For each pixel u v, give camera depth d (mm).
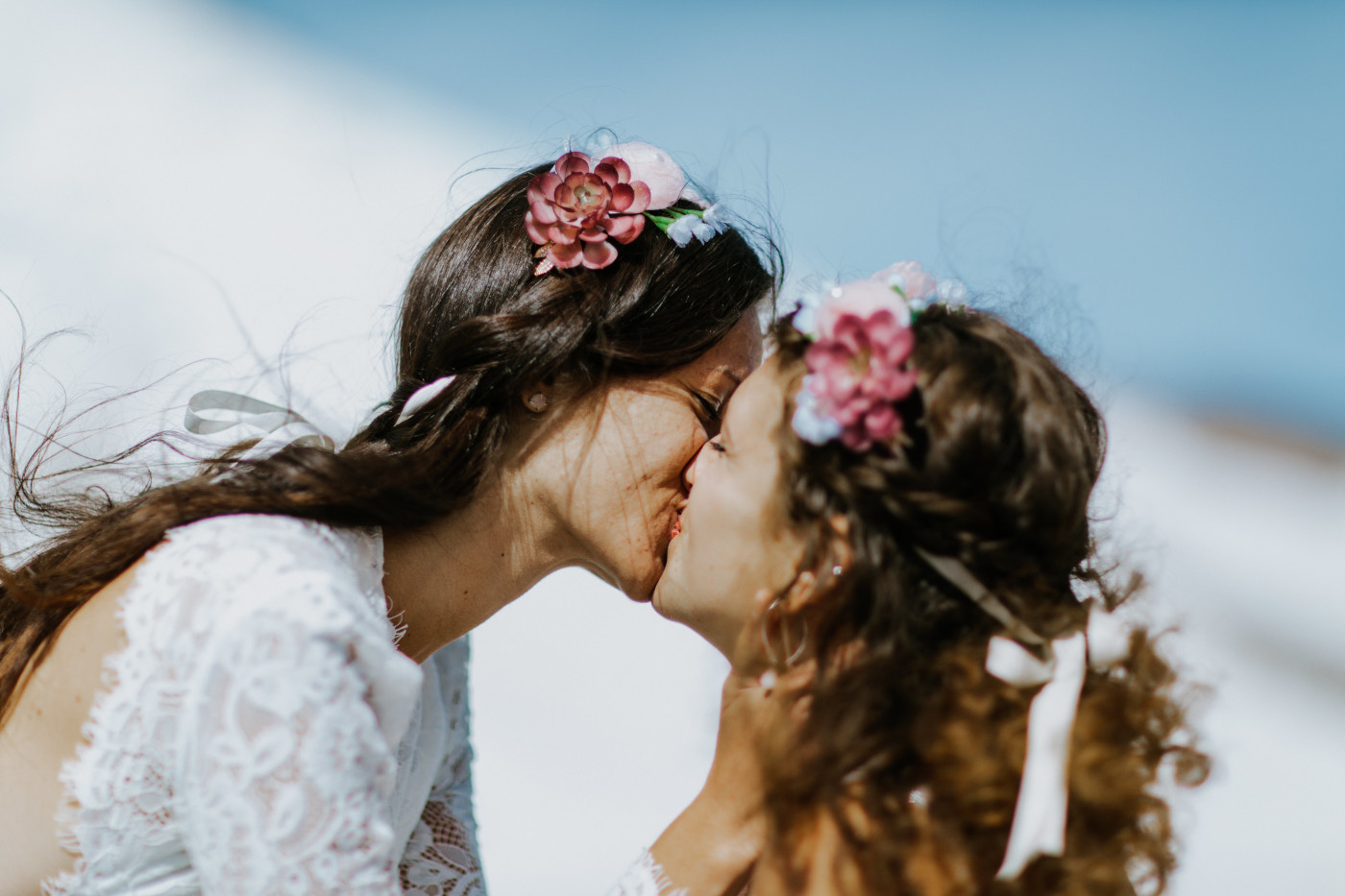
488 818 4324
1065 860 1688
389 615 2023
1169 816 1817
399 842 2279
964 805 1671
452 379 1989
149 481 2250
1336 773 5188
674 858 1897
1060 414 1730
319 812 1574
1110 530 2494
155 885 1730
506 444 2041
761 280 2215
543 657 5215
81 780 1687
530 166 2666
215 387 2611
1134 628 1838
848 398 1699
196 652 1611
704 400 2127
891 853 1680
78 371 5082
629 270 2053
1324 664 6039
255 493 1828
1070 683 1693
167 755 1649
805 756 1725
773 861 1750
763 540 1854
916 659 1713
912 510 1689
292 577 1650
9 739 1790
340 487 1847
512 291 2053
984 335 1783
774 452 1856
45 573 1849
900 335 1683
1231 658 5992
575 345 1993
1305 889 4430
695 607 1960
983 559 1698
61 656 1763
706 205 2207
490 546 2080
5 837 1752
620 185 2055
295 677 1585
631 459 2070
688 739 4828
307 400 2541
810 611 1821
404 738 2217
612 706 4969
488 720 4809
